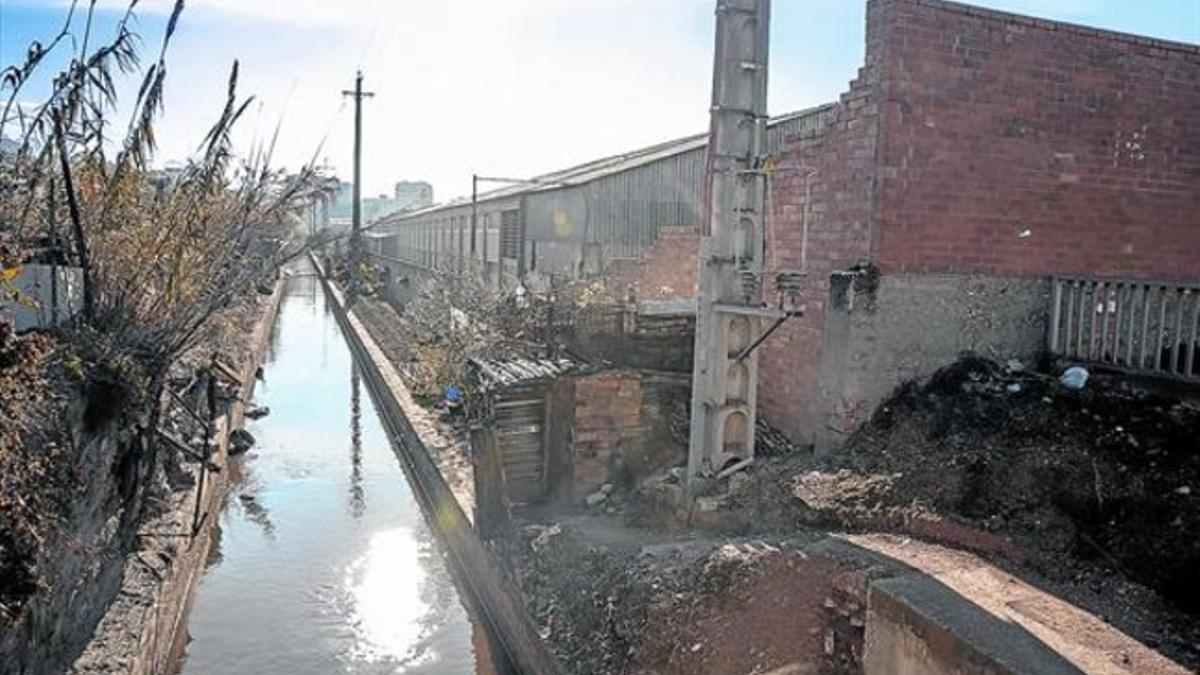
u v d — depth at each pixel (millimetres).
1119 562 4781
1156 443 5609
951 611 4070
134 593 7066
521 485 8766
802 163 8086
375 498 12562
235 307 15000
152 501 8859
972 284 7445
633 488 8359
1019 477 5668
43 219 8180
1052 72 7570
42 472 5238
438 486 11023
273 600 9102
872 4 7148
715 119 7109
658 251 14570
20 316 7254
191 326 9461
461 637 8344
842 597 4707
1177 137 8203
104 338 7438
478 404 9625
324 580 9633
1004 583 4570
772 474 7023
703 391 7281
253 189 9969
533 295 12625
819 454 7375
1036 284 7676
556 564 7051
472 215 24375
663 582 5699
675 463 8508
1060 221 7746
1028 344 7695
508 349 10719
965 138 7305
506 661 7355
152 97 7789
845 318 7191
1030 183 7594
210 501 10508
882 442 6977
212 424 11211
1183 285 6512
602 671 5562
